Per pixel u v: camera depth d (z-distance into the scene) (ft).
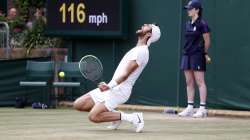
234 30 125.29
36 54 154.81
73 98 145.38
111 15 138.21
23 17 173.37
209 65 127.95
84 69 100.53
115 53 140.77
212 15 127.54
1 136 89.51
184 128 101.71
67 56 148.25
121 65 92.22
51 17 145.89
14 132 94.58
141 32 92.89
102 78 142.51
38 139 85.87
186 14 130.82
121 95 92.02
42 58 146.51
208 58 120.67
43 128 100.22
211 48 127.75
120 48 140.26
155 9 135.13
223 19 126.31
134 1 137.90
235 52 125.18
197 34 119.34
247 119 118.52
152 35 92.89
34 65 142.00
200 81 120.47
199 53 119.65
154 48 135.44
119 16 137.18
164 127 102.83
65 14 144.05
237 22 124.77
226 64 126.31
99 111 91.71
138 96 138.10
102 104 91.76
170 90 133.69
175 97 132.98
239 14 124.47
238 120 116.06
